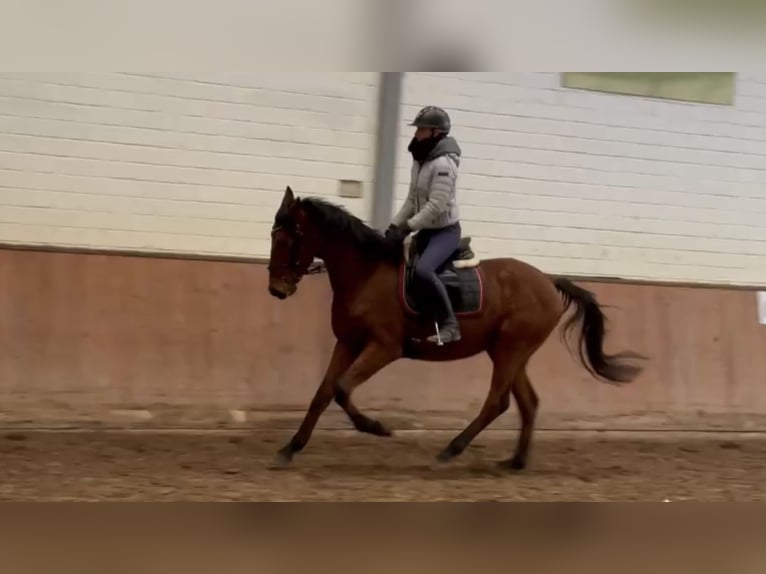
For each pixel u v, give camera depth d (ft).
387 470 30.45
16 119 37.45
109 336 36.01
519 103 44.04
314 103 40.88
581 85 44.88
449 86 42.86
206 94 39.52
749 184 47.96
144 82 38.83
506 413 39.83
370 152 41.68
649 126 46.16
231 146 39.93
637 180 46.03
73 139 38.06
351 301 29.17
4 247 35.60
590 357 32.22
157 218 39.17
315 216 29.12
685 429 42.01
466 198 43.50
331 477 28.81
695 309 43.98
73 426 34.47
